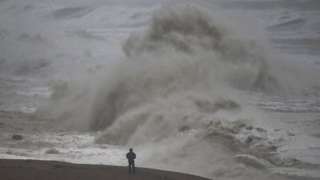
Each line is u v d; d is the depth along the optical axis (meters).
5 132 92.50
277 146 73.19
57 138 88.44
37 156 73.31
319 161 67.12
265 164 66.75
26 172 56.47
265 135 77.44
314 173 63.22
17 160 64.38
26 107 116.81
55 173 56.62
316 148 72.12
